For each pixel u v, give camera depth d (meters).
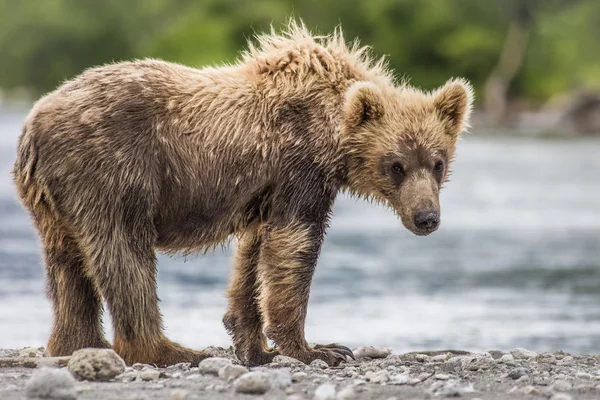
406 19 102.75
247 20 95.12
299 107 12.35
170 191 11.90
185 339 17.17
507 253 29.09
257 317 12.91
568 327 18.97
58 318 12.04
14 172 11.94
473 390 10.29
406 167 12.33
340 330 18.38
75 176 11.48
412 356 13.53
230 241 13.06
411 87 13.33
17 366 11.64
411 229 12.27
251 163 12.15
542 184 46.12
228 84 12.27
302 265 12.30
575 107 87.50
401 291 22.80
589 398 10.01
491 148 64.62
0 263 25.45
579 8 119.12
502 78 105.56
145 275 11.70
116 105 11.65
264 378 9.98
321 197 12.44
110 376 10.64
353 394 9.79
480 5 106.81
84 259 11.78
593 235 32.91
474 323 19.28
